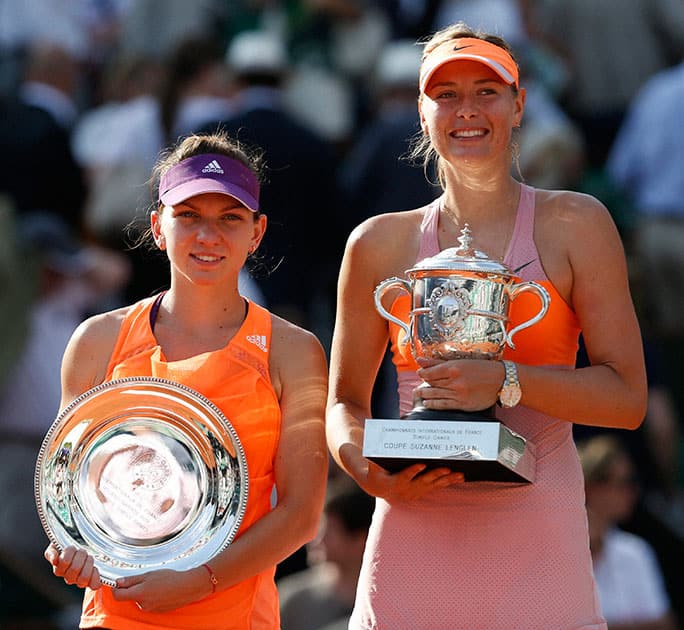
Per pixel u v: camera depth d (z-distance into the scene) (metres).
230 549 18.52
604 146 44.66
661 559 33.16
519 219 19.03
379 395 33.84
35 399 33.47
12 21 43.91
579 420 18.42
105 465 18.92
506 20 45.09
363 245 19.47
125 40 46.16
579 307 18.88
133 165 38.91
